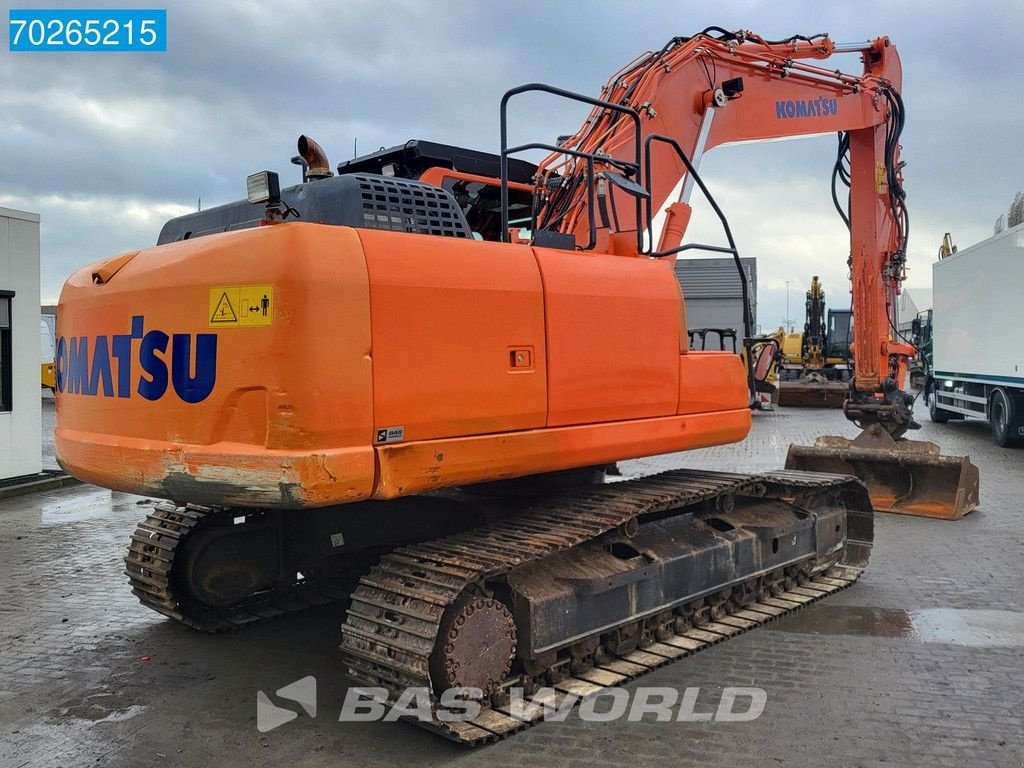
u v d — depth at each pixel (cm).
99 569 703
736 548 546
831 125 938
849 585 634
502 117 455
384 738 390
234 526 514
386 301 371
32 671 477
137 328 403
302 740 389
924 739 385
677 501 507
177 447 378
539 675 435
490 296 410
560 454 440
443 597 371
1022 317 1357
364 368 362
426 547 422
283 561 526
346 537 507
